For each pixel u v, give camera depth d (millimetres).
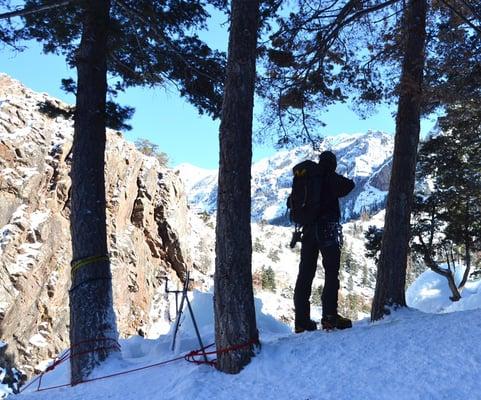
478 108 11102
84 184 6418
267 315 7426
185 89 9008
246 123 4664
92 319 5906
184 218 39750
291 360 4180
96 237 6289
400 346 4012
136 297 30812
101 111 6762
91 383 5066
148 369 5020
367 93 9141
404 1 8062
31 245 22953
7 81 27125
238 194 4527
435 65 7969
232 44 4852
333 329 5078
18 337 21297
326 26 8219
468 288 23062
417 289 25203
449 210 20891
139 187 34062
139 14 7789
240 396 3705
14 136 24109
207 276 42438
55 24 7980
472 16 8148
